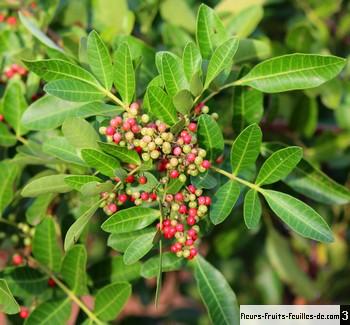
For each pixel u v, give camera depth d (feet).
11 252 1.34
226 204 1.07
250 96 1.22
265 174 1.08
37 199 1.22
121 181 1.03
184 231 1.07
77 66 1.09
